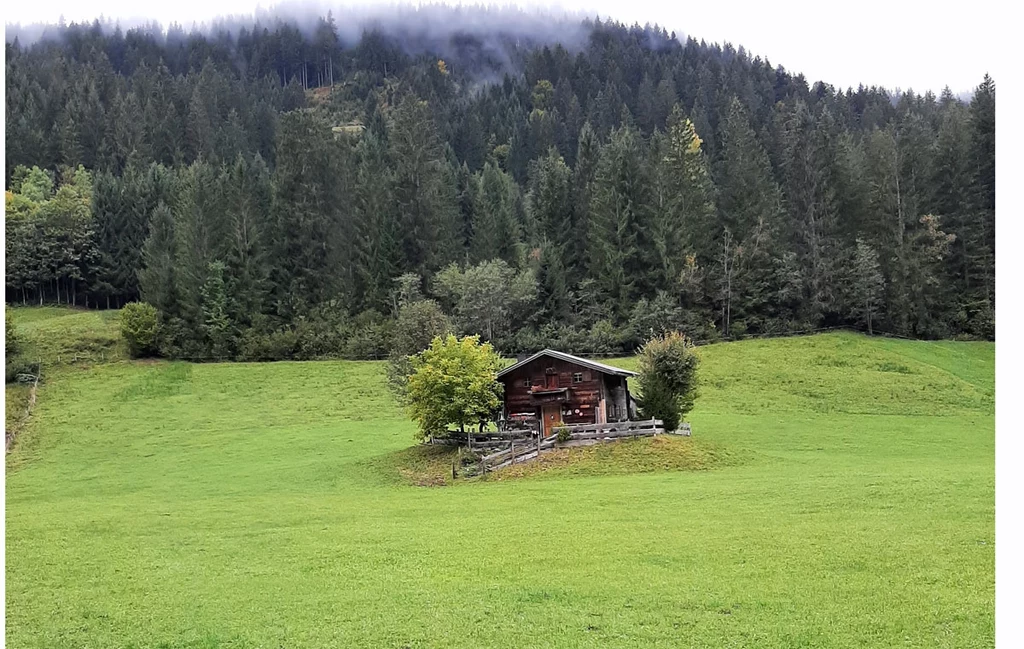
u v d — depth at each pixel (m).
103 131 151.00
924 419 55.97
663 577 18.20
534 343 87.94
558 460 38.19
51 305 112.12
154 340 84.56
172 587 18.97
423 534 23.94
